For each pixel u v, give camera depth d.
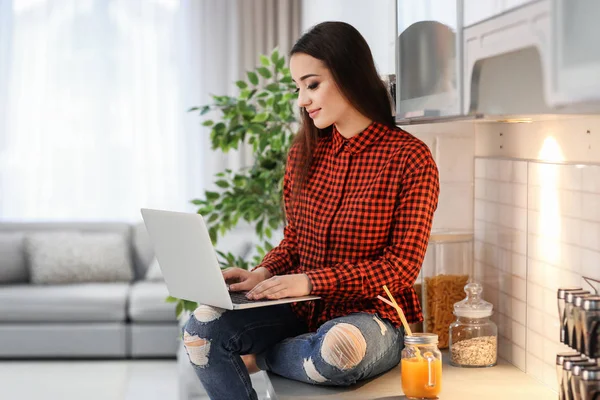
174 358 5.93
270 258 2.55
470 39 1.72
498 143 2.58
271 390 2.20
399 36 2.22
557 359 1.80
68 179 6.74
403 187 2.28
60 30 6.68
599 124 1.91
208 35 6.66
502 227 2.52
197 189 6.73
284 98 3.63
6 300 5.76
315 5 5.21
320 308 2.36
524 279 2.35
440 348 2.64
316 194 2.43
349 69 2.34
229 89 6.68
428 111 1.96
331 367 2.11
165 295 5.88
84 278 6.16
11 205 6.69
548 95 1.41
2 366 5.64
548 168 2.18
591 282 1.94
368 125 2.39
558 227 2.13
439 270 2.64
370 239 2.31
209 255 2.09
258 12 6.62
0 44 6.59
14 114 6.66
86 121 6.73
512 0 1.53
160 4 6.71
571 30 1.33
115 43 6.72
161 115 6.75
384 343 2.19
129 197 6.79
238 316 2.27
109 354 5.84
